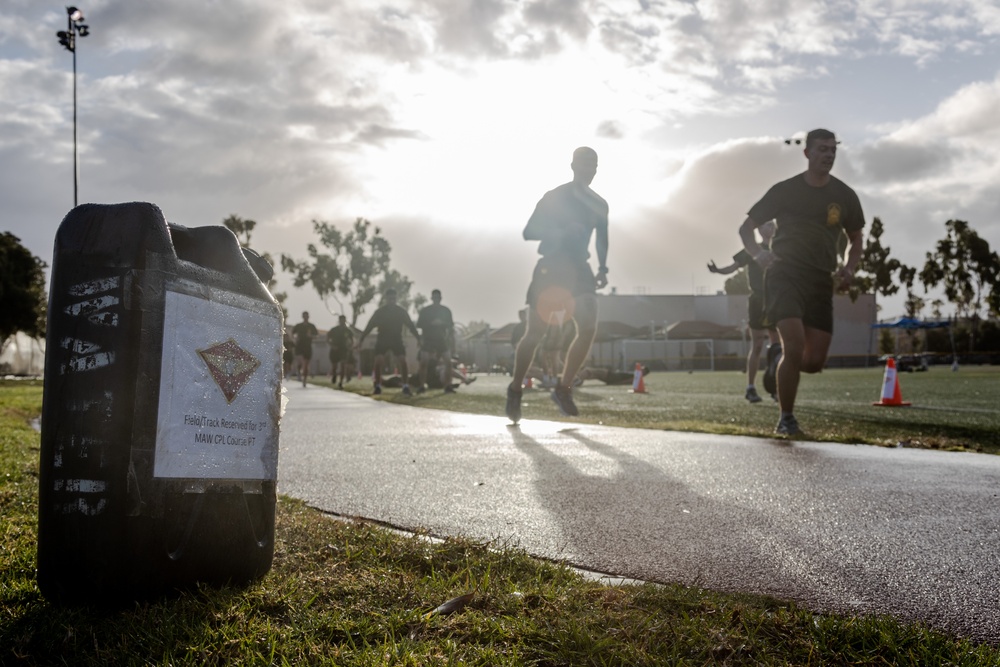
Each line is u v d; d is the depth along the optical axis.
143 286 2.01
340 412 11.20
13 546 2.70
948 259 81.88
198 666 1.73
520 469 5.04
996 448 5.98
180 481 2.08
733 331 69.56
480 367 73.06
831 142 6.55
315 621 1.96
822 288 6.87
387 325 16.52
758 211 6.82
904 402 12.38
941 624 2.15
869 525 3.33
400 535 3.02
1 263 55.75
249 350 2.30
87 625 1.92
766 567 2.71
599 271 7.79
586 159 7.52
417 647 1.83
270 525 2.37
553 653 1.83
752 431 7.14
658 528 3.32
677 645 1.87
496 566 2.57
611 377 18.08
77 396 2.00
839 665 1.80
